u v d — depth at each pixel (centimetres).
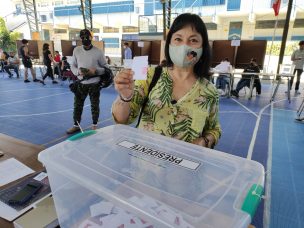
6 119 409
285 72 609
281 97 670
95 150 70
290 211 194
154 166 63
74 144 72
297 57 704
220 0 1138
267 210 193
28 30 1505
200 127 105
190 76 110
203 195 52
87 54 313
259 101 615
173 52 104
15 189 86
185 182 57
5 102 532
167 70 109
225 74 641
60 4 1602
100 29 1548
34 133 348
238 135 366
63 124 389
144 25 1089
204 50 108
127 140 78
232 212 46
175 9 1216
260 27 1102
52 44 1055
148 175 59
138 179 57
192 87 107
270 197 211
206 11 1179
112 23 1521
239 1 1102
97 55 316
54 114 445
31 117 424
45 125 382
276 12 731
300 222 182
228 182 56
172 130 105
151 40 886
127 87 92
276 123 429
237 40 723
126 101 97
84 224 59
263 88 852
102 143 74
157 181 57
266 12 1055
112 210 60
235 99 635
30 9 1386
